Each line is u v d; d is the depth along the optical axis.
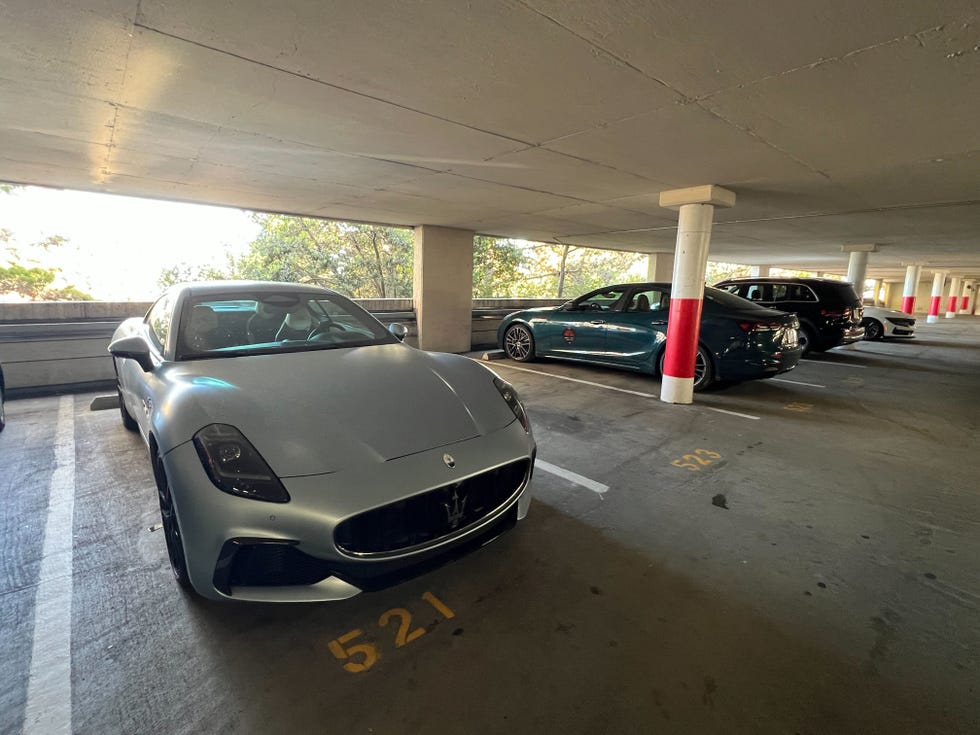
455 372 2.37
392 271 17.44
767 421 4.38
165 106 2.76
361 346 2.62
